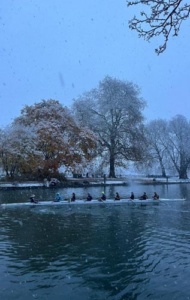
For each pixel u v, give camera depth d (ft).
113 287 50.03
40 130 199.31
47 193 166.91
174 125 257.75
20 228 89.40
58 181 193.06
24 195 158.81
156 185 215.92
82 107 228.84
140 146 217.36
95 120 224.74
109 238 77.71
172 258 61.87
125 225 93.20
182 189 192.85
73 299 46.50
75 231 85.61
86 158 209.97
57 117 213.66
